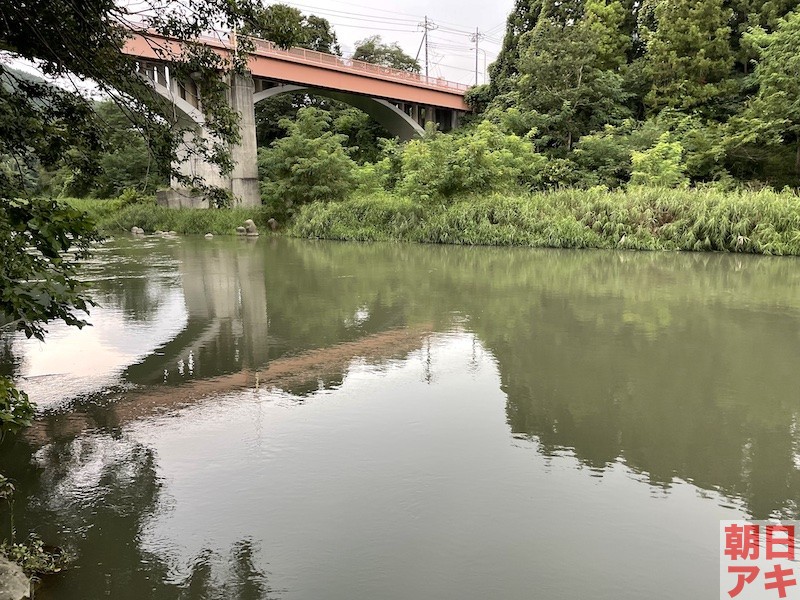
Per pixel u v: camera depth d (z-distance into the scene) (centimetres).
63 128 573
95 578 263
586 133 2873
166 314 862
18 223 296
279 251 1839
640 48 3550
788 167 2428
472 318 816
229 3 524
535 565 272
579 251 1730
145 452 394
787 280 1151
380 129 4816
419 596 249
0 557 256
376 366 595
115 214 3092
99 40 508
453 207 2117
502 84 4078
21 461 382
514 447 401
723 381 542
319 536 295
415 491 339
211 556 280
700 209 1689
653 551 284
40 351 654
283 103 4366
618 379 550
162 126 588
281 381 549
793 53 2194
